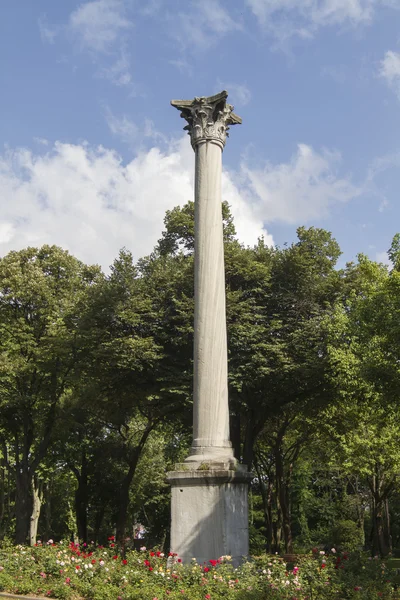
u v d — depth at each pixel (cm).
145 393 2961
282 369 2695
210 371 1752
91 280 4041
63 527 6281
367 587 1380
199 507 1606
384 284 2277
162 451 5466
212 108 2008
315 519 6612
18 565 1680
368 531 6462
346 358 2572
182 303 2744
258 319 2848
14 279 3669
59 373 3594
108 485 4512
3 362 3453
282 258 3005
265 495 4897
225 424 1738
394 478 4181
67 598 1426
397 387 2150
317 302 2991
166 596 1314
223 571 1420
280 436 3941
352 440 3706
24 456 3716
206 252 1859
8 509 5222
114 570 1541
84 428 4153
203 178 1945
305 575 1414
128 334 2881
